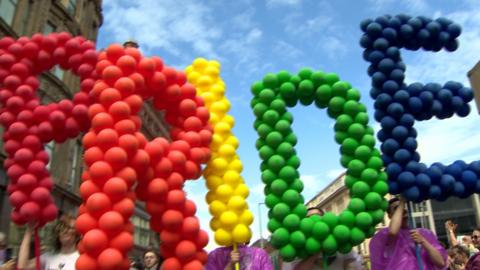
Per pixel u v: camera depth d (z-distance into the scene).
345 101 4.06
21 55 4.25
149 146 3.47
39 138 4.09
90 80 4.09
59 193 17.81
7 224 13.04
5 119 4.10
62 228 3.96
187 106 3.87
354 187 3.85
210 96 4.23
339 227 3.70
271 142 3.90
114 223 3.09
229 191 3.83
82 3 21.70
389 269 3.68
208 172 3.92
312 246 3.68
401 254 3.70
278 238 3.67
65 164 18.67
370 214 3.79
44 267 3.91
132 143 3.30
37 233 3.94
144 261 5.35
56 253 3.97
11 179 3.99
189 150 3.73
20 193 3.92
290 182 3.85
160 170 3.46
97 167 3.22
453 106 4.14
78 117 4.05
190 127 3.85
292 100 4.17
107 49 3.70
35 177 3.99
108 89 3.48
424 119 4.18
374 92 4.17
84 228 3.15
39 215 3.94
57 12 18.61
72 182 19.75
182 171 3.63
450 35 4.38
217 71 4.42
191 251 3.41
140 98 3.58
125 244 3.15
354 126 3.95
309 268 3.76
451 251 6.52
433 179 3.93
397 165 3.90
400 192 3.90
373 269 3.77
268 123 3.99
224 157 3.95
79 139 20.55
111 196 3.20
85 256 3.11
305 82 4.05
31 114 4.12
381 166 3.94
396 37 4.29
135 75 3.61
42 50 4.26
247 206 3.86
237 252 3.71
